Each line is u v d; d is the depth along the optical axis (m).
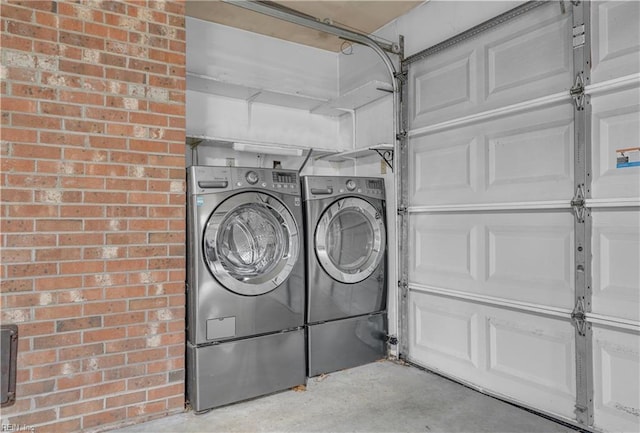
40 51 2.01
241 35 3.53
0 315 1.91
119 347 2.19
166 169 2.33
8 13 1.94
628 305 1.94
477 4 2.69
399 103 3.21
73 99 2.08
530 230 2.36
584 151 2.09
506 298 2.47
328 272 2.91
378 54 3.39
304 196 2.87
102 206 2.15
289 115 3.82
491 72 2.57
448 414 2.32
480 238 2.63
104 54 2.16
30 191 1.98
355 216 3.18
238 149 3.17
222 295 2.41
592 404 2.07
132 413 2.22
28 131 1.98
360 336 3.09
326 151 3.51
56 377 2.03
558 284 2.22
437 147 2.92
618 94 1.99
